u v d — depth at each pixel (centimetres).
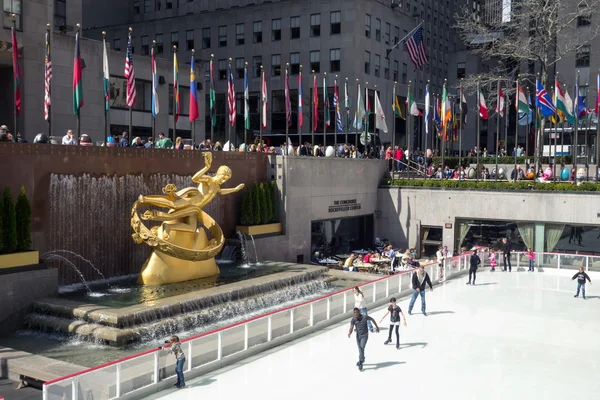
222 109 6219
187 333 1862
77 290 2108
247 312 2145
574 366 1683
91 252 2264
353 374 1591
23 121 2953
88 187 2241
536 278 3030
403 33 6412
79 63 2220
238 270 2598
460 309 2342
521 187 3534
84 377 1230
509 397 1451
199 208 2392
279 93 5894
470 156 4881
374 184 3931
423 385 1519
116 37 6750
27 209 1988
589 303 2458
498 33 5541
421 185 3825
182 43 6400
